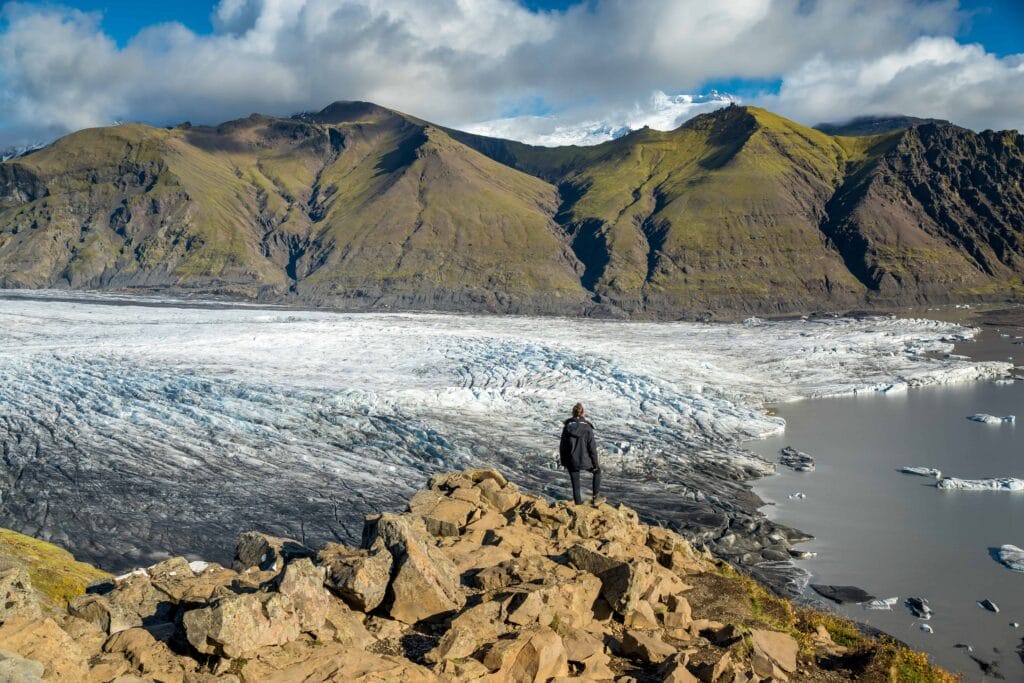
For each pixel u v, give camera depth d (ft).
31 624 26.08
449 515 49.93
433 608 34.50
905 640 73.56
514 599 35.40
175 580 35.35
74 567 46.44
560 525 50.78
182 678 26.40
